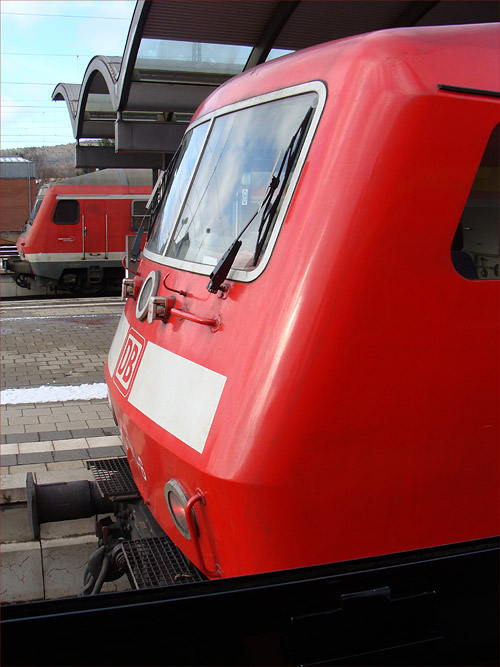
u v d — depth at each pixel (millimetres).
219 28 7758
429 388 2328
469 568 1684
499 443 2480
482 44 2449
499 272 2652
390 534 2369
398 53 2305
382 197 2209
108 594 1417
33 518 4051
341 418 2221
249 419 2223
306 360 2178
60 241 17875
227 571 2424
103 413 6363
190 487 2473
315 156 2354
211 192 3113
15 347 9234
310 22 7551
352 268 2195
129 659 1374
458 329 2344
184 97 9352
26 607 1361
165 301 2953
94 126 12422
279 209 2449
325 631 1523
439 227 2279
